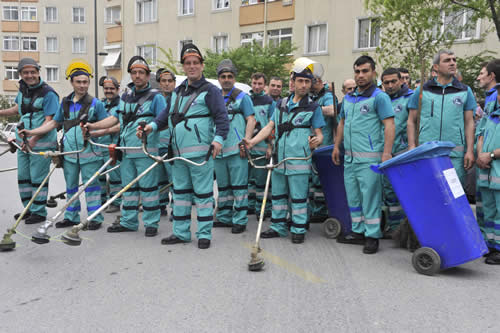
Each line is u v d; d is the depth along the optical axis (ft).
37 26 123.54
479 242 12.59
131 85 18.19
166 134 21.63
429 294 11.33
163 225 19.66
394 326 9.54
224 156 17.98
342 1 58.95
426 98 15.64
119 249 15.43
